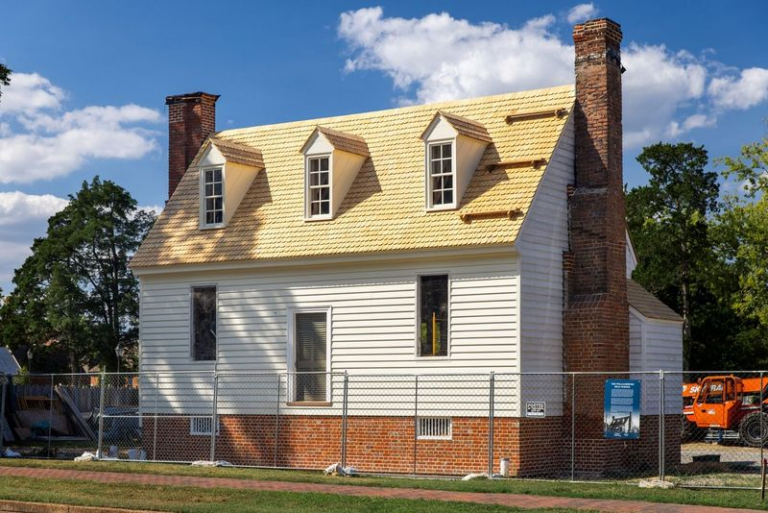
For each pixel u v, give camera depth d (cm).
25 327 7775
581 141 2972
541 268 2823
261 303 3130
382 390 2888
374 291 2942
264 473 2586
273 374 2928
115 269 7538
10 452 3180
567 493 2116
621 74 3045
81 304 7375
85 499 2100
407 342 2877
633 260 3441
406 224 2931
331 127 3319
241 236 3203
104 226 7425
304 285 3059
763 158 6012
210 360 3206
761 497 1984
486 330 2767
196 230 3309
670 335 3123
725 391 4212
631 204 7869
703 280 7144
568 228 2950
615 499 2033
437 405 2814
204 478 2469
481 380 2747
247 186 3325
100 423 3016
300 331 3077
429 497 2077
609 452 2814
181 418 3222
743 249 6094
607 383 2414
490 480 2423
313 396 3031
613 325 2892
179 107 3744
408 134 3144
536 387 2756
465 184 2916
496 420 2728
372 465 2884
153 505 2003
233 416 3130
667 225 7562
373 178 3111
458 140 2895
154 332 3312
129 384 7494
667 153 7738
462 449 2767
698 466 2908
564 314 2892
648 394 2981
